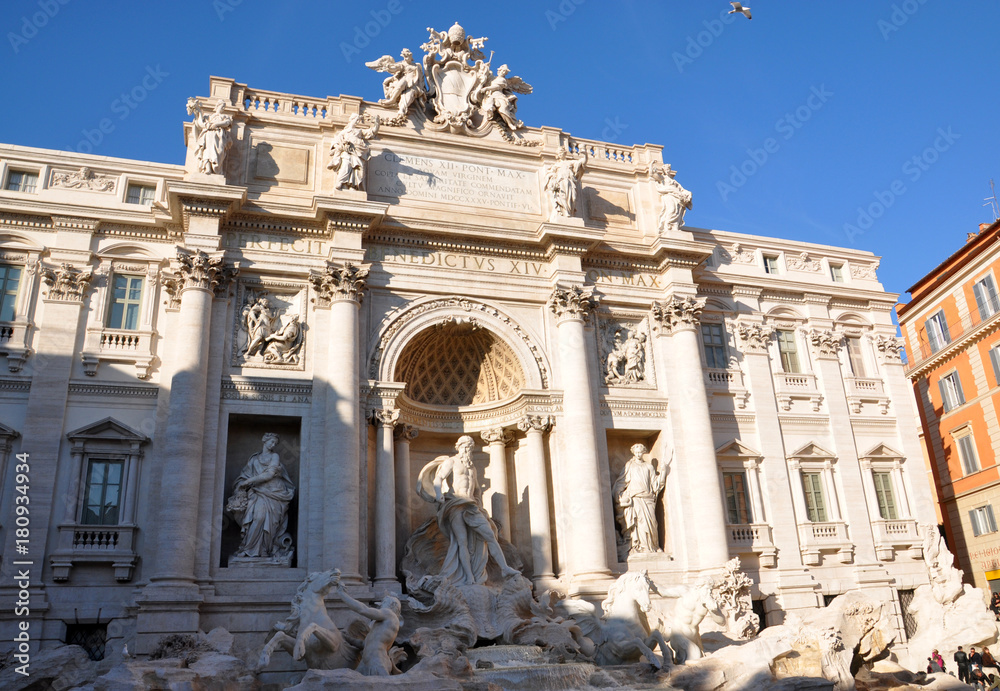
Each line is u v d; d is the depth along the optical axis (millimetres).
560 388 33094
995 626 33438
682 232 36250
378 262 32438
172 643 24422
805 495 36562
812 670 22719
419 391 34125
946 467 47812
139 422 28938
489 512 32719
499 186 35781
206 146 31109
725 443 35562
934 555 36531
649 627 25938
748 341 37875
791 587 34031
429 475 30969
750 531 34531
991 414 44156
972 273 46031
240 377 29438
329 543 27797
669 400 34531
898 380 40188
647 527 32500
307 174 33219
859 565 35875
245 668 22516
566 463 32344
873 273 42312
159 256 30953
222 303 30125
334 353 30078
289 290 31406
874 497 37469
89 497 27828
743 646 23359
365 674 21312
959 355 47000
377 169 33969
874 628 26719
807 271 40812
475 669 23281
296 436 30688
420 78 36094
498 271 34156
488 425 34031
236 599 26875
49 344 28734
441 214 34219
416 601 27141
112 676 19500
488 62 37562
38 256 29750
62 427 28062
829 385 38594
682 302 35469
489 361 34531
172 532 26359
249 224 31281
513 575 28438
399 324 32000
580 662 25234
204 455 28188
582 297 33938
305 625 22109
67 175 30938
